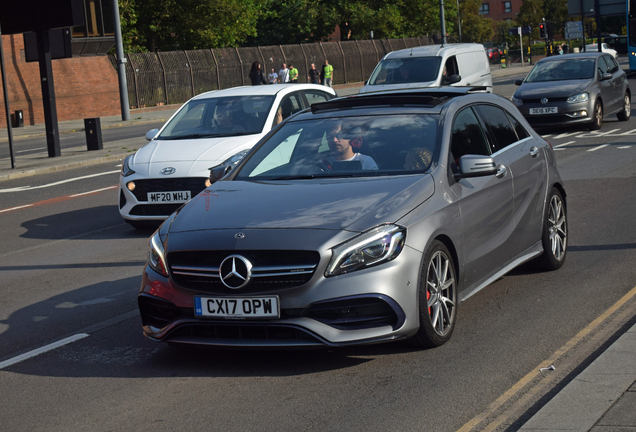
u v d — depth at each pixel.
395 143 5.54
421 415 3.97
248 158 5.99
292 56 48.88
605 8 35.12
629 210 9.41
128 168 10.09
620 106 19.61
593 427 3.42
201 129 10.80
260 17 59.16
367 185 5.06
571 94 17.80
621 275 6.58
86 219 11.73
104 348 5.52
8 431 4.12
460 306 6.00
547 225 6.71
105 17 39.91
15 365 5.26
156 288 4.84
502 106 6.62
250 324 4.55
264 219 4.75
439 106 5.86
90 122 21.92
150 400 4.43
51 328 6.17
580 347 4.87
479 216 5.49
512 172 6.09
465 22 98.31
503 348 4.95
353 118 5.95
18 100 35.78
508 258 6.03
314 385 4.48
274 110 10.90
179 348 5.38
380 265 4.52
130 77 40.53
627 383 3.87
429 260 4.80
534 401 4.06
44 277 8.11
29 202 13.87
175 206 9.79
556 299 6.00
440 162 5.32
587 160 13.92
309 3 59.53
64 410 4.37
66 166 18.84
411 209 4.80
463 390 4.28
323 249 4.46
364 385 4.43
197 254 4.68
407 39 58.41
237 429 3.94
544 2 113.31
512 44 89.69
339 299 4.43
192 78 43.09
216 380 4.68
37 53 22.91
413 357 4.85
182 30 50.50
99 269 8.27
